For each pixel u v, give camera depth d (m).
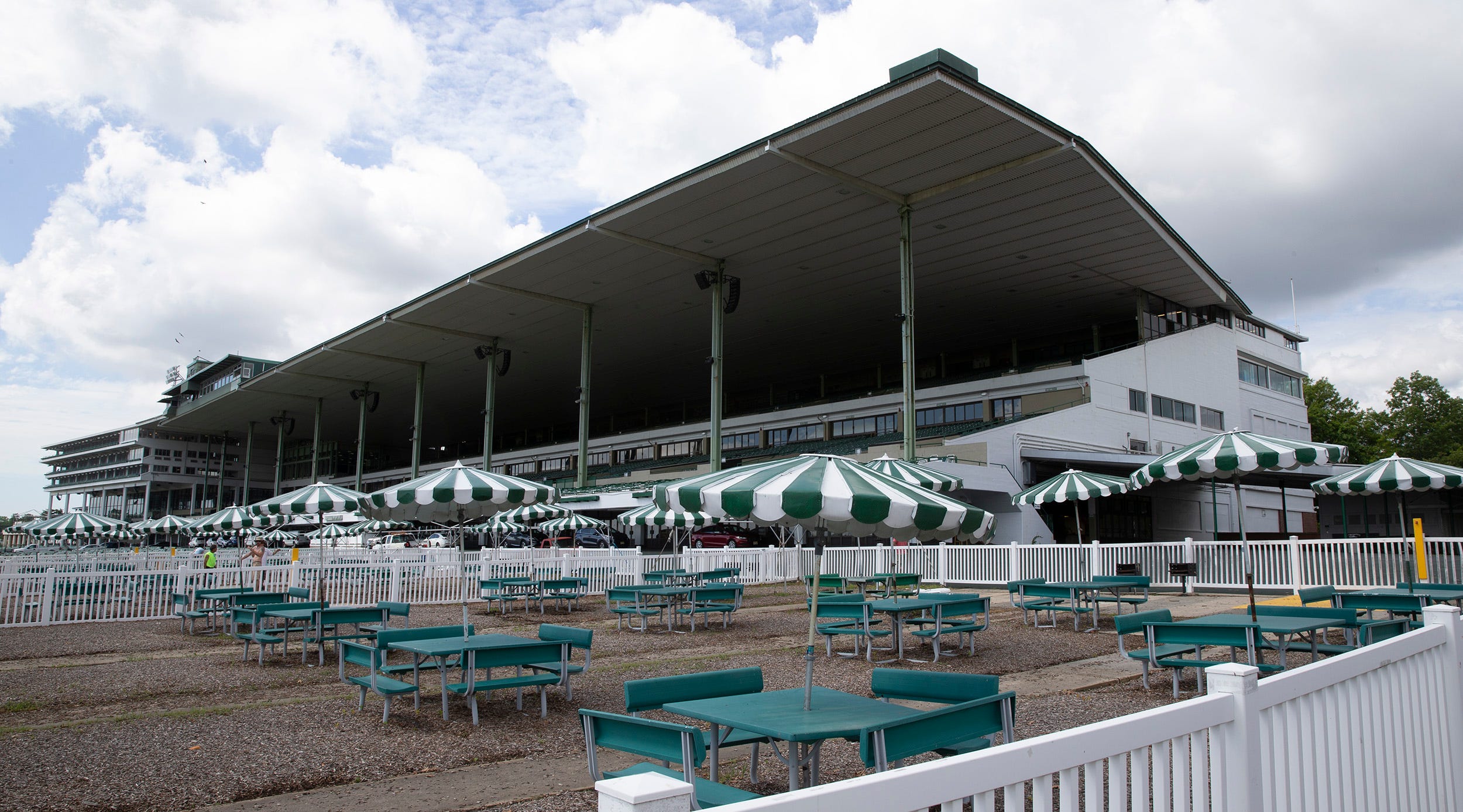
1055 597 16.20
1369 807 4.11
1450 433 64.88
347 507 12.95
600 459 69.38
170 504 117.69
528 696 9.63
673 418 85.38
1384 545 17.91
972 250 40.34
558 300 50.41
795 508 5.12
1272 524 47.53
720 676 5.76
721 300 42.94
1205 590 20.59
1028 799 5.39
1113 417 42.09
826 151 30.73
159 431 104.88
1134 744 3.01
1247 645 8.62
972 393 45.53
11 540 71.25
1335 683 3.98
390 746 7.34
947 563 24.92
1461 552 17.20
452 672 11.38
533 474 76.00
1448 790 4.94
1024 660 11.80
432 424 100.19
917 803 2.39
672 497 5.87
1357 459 68.00
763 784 6.11
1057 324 54.00
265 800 5.86
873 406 49.97
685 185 33.97
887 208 35.84
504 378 73.81
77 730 7.96
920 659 12.29
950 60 27.20
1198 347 49.53
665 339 60.06
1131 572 20.50
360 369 70.25
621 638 15.03
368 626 16.02
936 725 4.50
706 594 16.72
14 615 16.97
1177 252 40.69
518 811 5.57
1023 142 30.00
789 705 5.33
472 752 7.14
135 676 11.12
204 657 12.90
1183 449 13.41
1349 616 9.83
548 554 26.16
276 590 19.53
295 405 86.00
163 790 6.06
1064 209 35.47
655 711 8.78
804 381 73.44
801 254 41.81
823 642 14.21
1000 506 36.41
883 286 46.66
